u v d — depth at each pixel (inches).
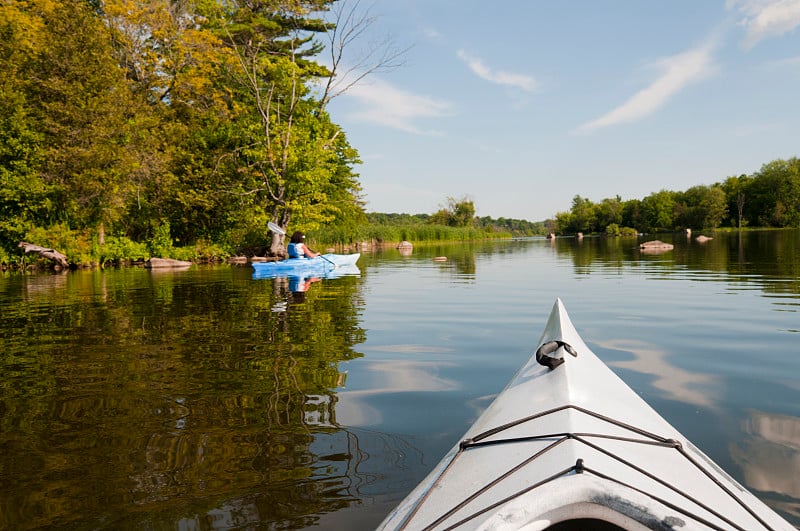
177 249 884.6
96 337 215.5
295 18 1060.5
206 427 115.0
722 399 127.8
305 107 1024.9
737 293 313.4
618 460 62.6
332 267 611.2
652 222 3388.3
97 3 981.2
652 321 232.1
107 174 769.6
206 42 1027.3
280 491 86.0
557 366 100.3
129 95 854.5
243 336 213.3
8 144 715.4
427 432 110.5
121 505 82.7
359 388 142.2
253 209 941.2
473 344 196.2
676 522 48.0
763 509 62.4
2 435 112.6
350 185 1204.5
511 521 48.0
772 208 3006.9
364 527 75.3
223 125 1010.1
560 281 419.8
